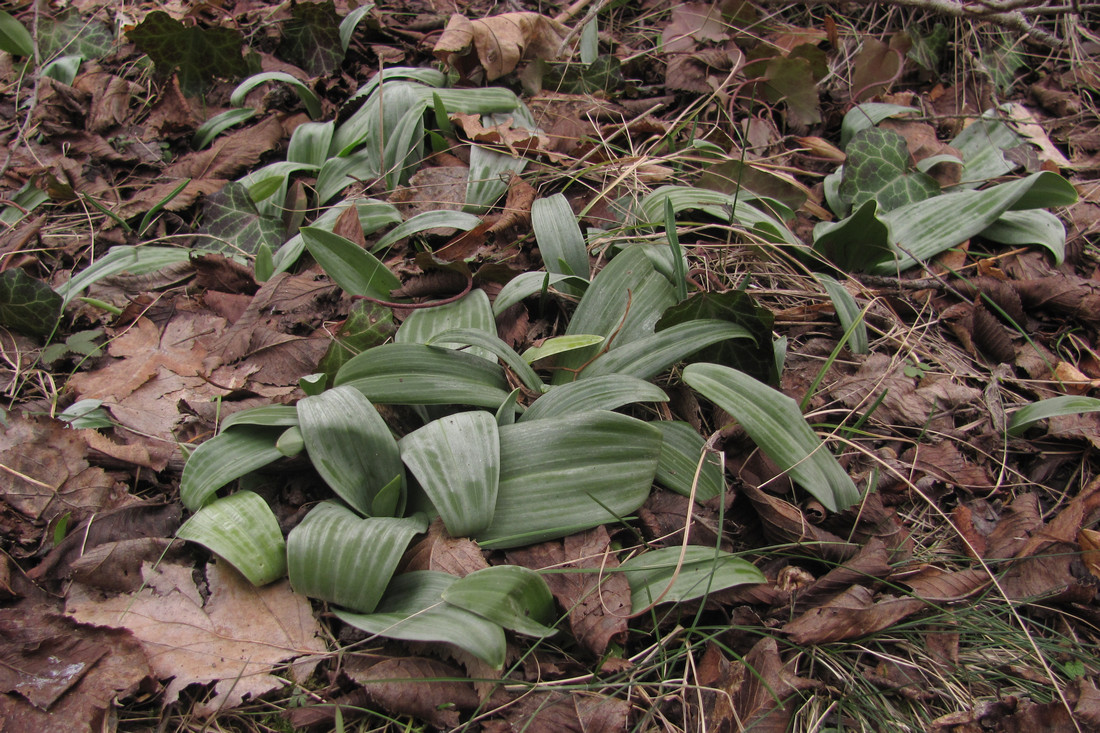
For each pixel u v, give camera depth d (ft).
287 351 1.87
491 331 1.81
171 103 2.43
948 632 1.57
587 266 1.97
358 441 1.60
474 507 1.54
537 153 2.27
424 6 2.84
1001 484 1.82
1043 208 2.26
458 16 2.44
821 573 1.66
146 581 1.56
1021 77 2.86
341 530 1.52
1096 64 2.80
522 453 1.62
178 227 2.23
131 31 2.38
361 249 1.89
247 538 1.55
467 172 2.23
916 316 2.10
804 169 2.44
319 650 1.52
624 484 1.61
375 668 1.49
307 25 2.53
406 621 1.44
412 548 1.59
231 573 1.57
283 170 2.23
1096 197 2.42
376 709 1.49
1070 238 2.28
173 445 1.75
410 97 2.29
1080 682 1.52
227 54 2.50
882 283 2.11
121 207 2.23
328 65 2.59
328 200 2.26
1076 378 1.97
